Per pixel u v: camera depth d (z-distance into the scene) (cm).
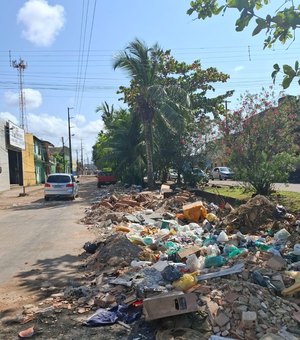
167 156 2781
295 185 2539
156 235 1060
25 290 684
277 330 474
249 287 543
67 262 865
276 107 1598
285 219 1080
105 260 796
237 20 403
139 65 2534
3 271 815
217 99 3541
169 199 1697
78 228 1341
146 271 669
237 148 1559
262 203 1112
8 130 3962
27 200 2623
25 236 1226
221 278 596
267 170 1515
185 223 1270
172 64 3331
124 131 3212
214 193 1767
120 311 549
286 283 593
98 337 493
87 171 13775
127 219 1364
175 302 498
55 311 570
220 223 1134
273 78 419
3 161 3775
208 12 460
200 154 2722
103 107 4634
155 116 2652
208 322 490
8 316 568
